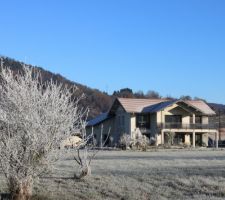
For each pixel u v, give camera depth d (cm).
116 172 2078
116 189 1678
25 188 1405
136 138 5597
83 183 1777
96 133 7200
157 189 1678
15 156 1358
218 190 1631
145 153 4350
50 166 1418
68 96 1459
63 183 1777
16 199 1396
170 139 6662
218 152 4644
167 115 7000
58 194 1603
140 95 13250
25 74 1424
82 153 2348
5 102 1391
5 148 1360
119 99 7081
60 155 1440
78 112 1569
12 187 1405
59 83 1588
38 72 1452
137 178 1867
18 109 1373
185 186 1708
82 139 1566
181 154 4112
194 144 6894
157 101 7262
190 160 2794
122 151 4875
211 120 8388
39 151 1388
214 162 2586
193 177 1848
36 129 1369
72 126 1462
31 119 1364
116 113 7262
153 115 7000
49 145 1398
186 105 7019
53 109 1409
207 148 6069
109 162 2656
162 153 4372
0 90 1402
